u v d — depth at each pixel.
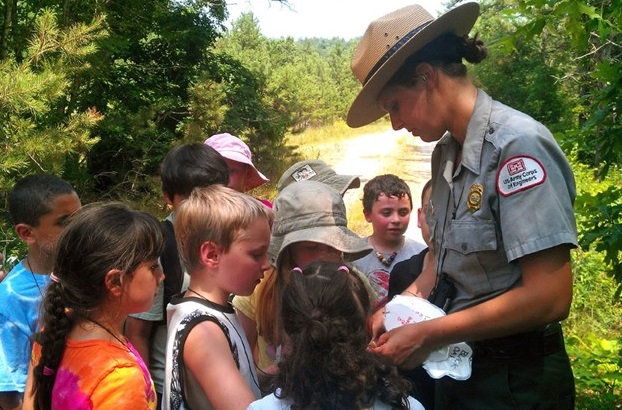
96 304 1.85
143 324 2.54
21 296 2.55
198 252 2.03
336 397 1.61
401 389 1.69
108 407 1.74
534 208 1.90
